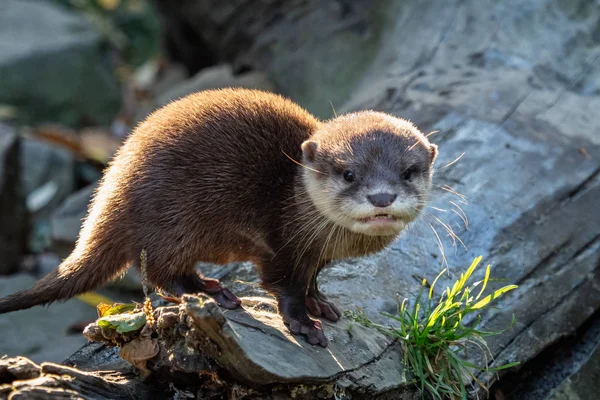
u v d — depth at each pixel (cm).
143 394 410
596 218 609
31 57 1287
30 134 1156
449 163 607
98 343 478
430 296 483
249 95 504
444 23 825
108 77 1377
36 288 482
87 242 487
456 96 716
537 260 571
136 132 495
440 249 562
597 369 542
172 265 471
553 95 726
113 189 480
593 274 577
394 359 467
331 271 540
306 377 400
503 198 606
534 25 802
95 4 1697
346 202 447
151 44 1680
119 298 749
